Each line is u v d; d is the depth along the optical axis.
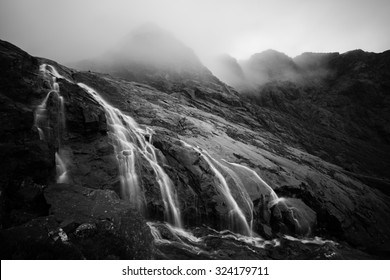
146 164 20.52
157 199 19.00
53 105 18.36
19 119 14.79
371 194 38.03
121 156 19.45
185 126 31.38
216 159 26.14
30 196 13.03
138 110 30.38
